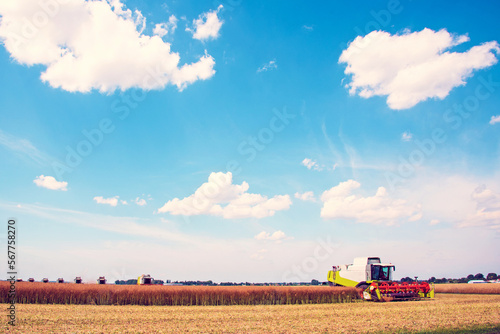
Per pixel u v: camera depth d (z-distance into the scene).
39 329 17.83
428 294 42.00
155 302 35.06
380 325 19.55
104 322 20.52
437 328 18.25
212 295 36.34
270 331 17.84
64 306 30.31
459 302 35.69
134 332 17.41
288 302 38.25
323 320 21.89
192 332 17.55
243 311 27.81
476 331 17.39
